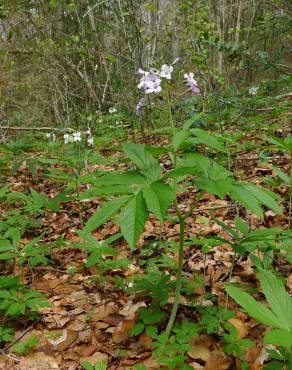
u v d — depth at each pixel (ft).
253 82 34.65
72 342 9.23
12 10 28.48
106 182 6.79
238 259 11.73
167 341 8.13
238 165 19.24
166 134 27.71
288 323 4.84
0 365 8.58
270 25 31.22
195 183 6.70
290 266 10.80
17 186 22.22
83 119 28.35
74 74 34.53
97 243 10.15
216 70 27.63
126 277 11.82
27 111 40.27
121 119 33.63
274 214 13.85
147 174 6.97
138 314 9.62
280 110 21.70
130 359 8.32
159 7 29.91
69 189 14.03
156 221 15.11
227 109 23.71
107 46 30.53
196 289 10.28
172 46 33.88
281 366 6.75
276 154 19.93
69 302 10.75
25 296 9.27
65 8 31.78
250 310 4.80
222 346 8.18
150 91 7.99
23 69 37.01
